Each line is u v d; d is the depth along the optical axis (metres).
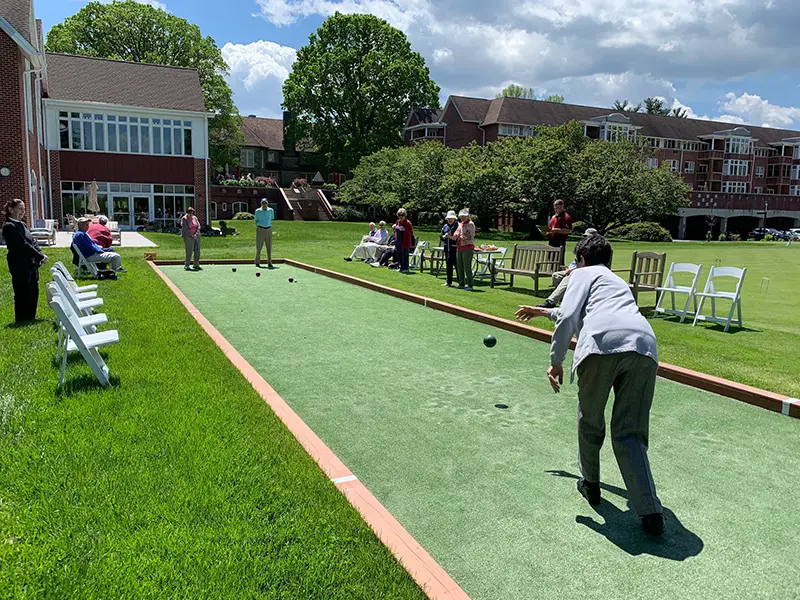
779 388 6.20
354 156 57.94
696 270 10.36
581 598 3.02
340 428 5.27
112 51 46.81
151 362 6.55
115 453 4.15
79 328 5.75
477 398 6.14
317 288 13.73
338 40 58.75
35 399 5.21
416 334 9.10
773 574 3.25
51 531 3.22
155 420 4.80
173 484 3.76
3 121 22.88
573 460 4.68
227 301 11.75
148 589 2.78
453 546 3.47
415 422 5.44
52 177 33.25
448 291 13.00
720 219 65.31
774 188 79.44
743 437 5.20
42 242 21.48
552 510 3.90
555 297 4.37
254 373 6.55
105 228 15.54
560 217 13.15
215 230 32.00
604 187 40.56
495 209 41.69
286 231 34.28
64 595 2.72
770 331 9.66
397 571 3.06
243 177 66.19
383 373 6.99
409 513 3.84
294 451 4.43
